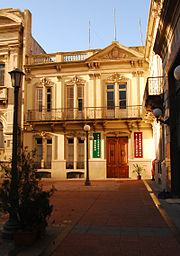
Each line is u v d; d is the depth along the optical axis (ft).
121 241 16.17
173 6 28.84
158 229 18.69
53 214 23.82
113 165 66.85
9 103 71.82
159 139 50.03
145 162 64.54
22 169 17.97
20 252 14.51
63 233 17.80
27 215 16.33
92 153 66.74
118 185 48.44
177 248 14.83
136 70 67.31
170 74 33.58
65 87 70.69
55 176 67.46
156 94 43.45
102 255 13.96
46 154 69.67
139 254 14.01
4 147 70.44
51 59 73.05
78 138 68.69
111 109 67.87
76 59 71.00
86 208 26.53
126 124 66.33
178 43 27.48
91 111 67.82
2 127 72.43
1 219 22.80
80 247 15.19
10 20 75.25
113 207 26.94
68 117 69.46
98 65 68.64
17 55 73.00
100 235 17.42
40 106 71.51
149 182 54.29
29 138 70.23
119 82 68.08
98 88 68.44
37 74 72.13
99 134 67.00
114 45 67.67
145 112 54.95
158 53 39.55
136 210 25.34
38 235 16.60
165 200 30.78
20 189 17.94
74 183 54.34
